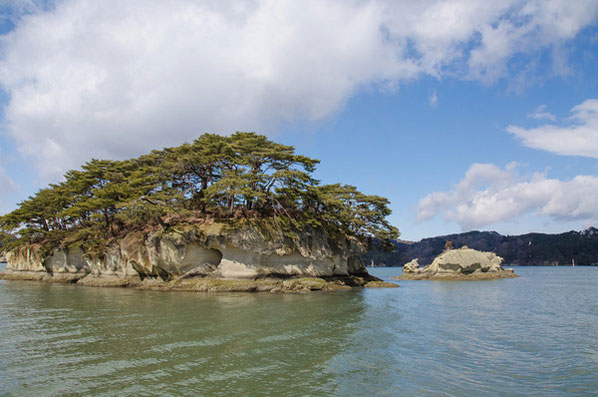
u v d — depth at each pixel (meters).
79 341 19.31
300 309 30.75
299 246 51.94
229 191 45.41
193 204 55.59
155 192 50.84
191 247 48.50
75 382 13.39
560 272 132.50
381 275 129.75
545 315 29.42
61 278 63.31
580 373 14.65
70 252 65.00
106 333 21.16
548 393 12.62
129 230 56.19
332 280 55.28
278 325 23.78
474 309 32.66
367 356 16.95
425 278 81.75
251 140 50.09
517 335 21.59
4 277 72.69
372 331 22.36
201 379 13.78
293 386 13.15
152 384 13.23
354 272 66.00
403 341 19.89
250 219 49.69
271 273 50.06
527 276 99.88
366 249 65.31
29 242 73.69
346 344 19.09
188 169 52.56
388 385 13.31
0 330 22.05
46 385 13.09
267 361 16.05
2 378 13.77
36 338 19.97
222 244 47.72
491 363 15.98
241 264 48.69
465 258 82.94
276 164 52.53
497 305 35.75
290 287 46.59
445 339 20.44
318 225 55.97
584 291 51.88
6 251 77.25
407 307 33.41
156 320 25.17
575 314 30.05
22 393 12.38
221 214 52.53
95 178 63.12
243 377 14.03
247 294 42.94
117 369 14.83
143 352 17.25
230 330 22.12
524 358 16.75
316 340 19.88
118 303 34.03
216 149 50.72
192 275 48.81
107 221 59.12
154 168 51.75
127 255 52.62
